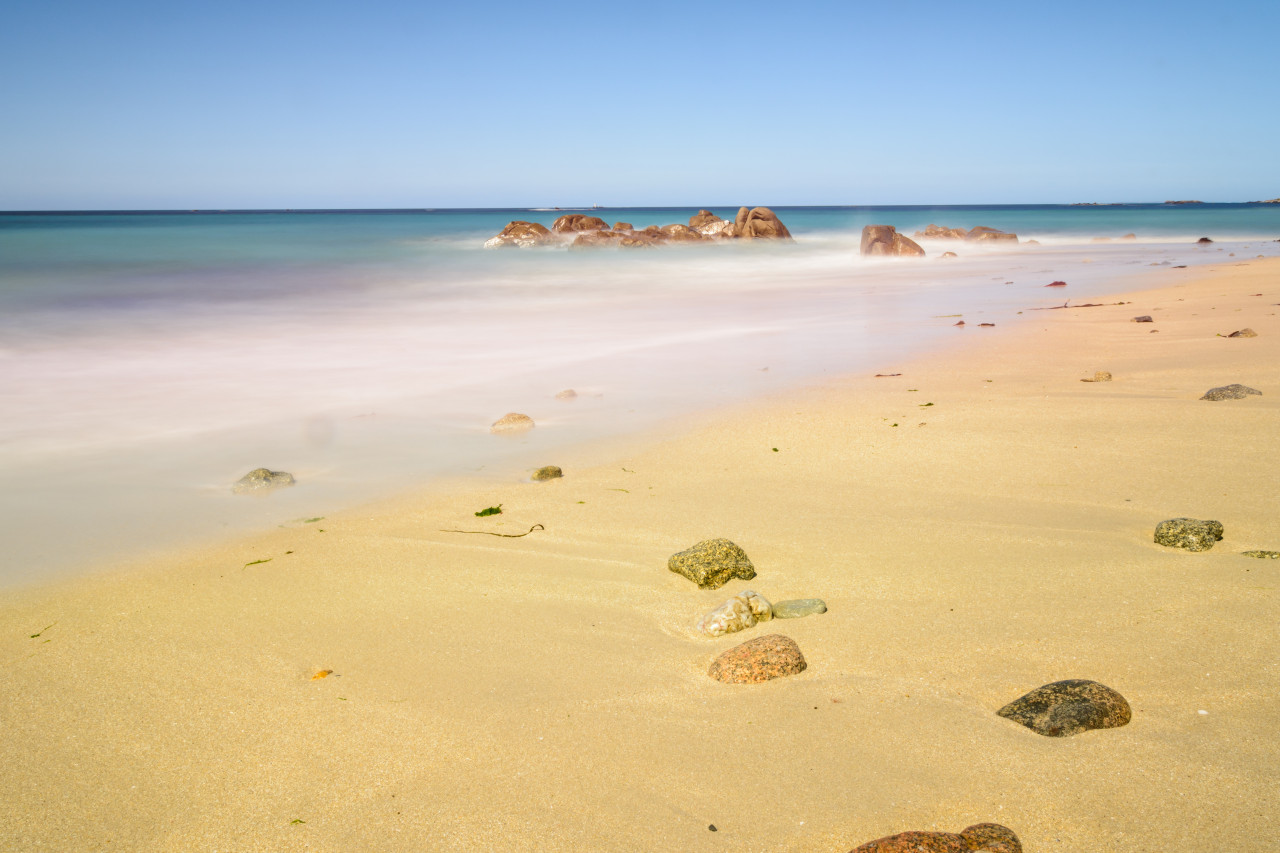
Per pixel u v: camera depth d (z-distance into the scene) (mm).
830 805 3164
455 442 8602
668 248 41188
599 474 7516
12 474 7688
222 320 17625
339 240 41500
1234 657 3998
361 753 3643
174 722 3938
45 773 3582
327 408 10047
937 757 3402
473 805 3277
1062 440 7855
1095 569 5105
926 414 9078
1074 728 3488
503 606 5074
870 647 4363
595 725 3775
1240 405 8492
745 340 14797
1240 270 24641
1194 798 3053
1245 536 5453
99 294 20969
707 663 4320
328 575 5559
